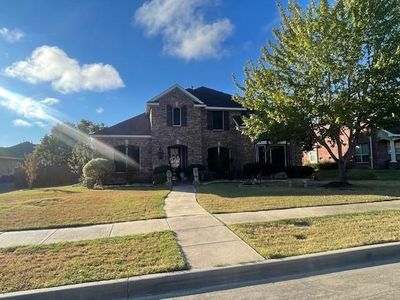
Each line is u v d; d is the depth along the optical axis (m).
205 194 14.16
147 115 26.78
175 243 6.63
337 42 14.20
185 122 24.41
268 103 15.82
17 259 5.98
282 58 15.84
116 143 23.86
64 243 6.93
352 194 12.81
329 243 6.29
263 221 8.29
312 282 4.95
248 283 5.05
